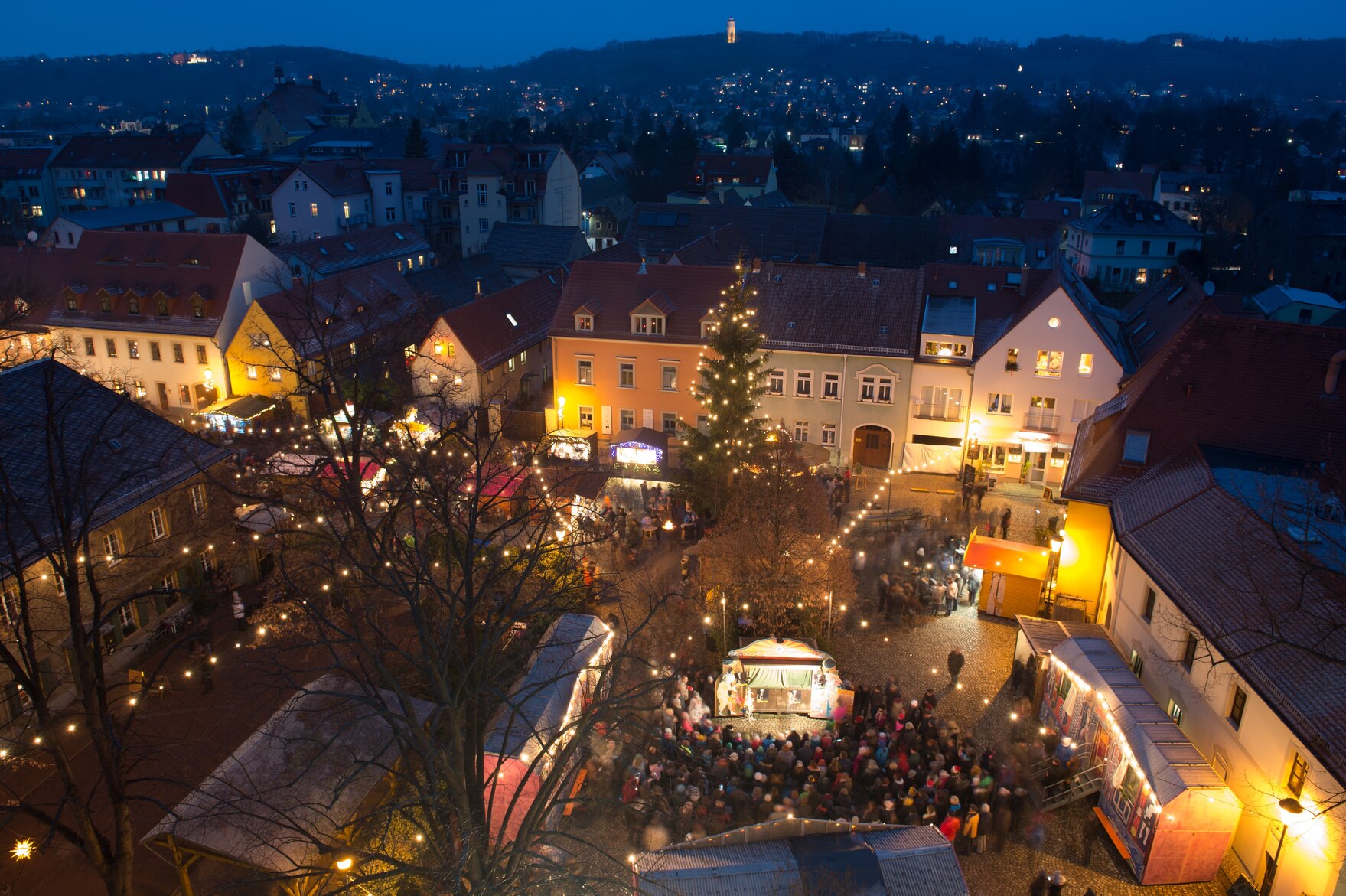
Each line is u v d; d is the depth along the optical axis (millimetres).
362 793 20375
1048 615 32906
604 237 116938
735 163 123562
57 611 27406
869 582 36188
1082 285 55250
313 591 28656
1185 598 24094
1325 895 18594
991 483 45438
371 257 74000
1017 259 79688
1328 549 22828
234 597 32562
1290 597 21812
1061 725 26391
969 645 31750
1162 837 20938
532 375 59062
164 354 56719
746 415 40094
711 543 32812
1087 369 44062
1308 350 31000
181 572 32969
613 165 161750
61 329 57438
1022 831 23203
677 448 49625
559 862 20656
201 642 29797
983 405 45969
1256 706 21422
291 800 19891
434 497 20391
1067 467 37375
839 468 48000
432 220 108562
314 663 29125
